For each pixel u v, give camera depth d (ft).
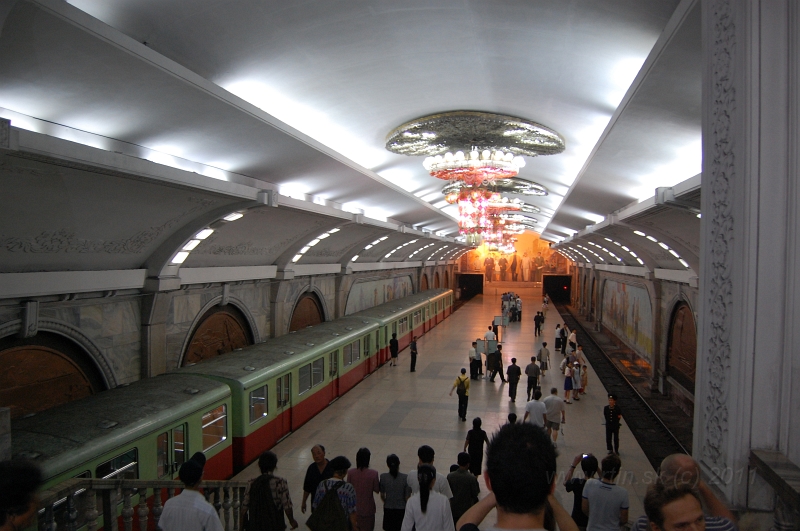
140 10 19.69
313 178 41.22
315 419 43.98
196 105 23.90
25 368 26.68
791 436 10.35
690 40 15.83
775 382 10.41
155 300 34.60
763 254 10.36
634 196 41.37
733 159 10.93
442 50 26.86
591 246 84.38
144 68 19.58
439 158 43.04
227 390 31.37
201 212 32.58
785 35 10.21
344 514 16.93
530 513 6.07
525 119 38.14
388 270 99.96
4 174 19.71
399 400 50.14
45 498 13.39
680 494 7.36
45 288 26.35
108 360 31.73
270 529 17.54
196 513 12.60
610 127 27.63
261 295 50.90
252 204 33.17
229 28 21.76
